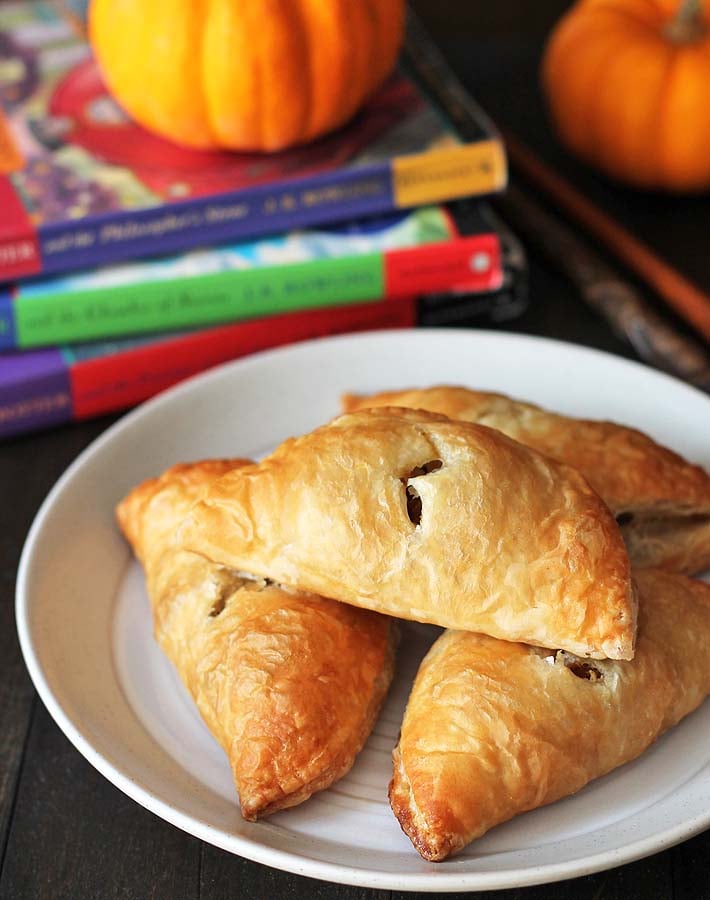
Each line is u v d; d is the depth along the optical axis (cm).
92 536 51
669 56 65
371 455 44
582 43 66
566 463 47
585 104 66
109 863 45
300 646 45
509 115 73
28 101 63
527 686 43
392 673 47
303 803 44
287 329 60
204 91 59
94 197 58
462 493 43
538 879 41
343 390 56
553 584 43
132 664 48
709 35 66
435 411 50
